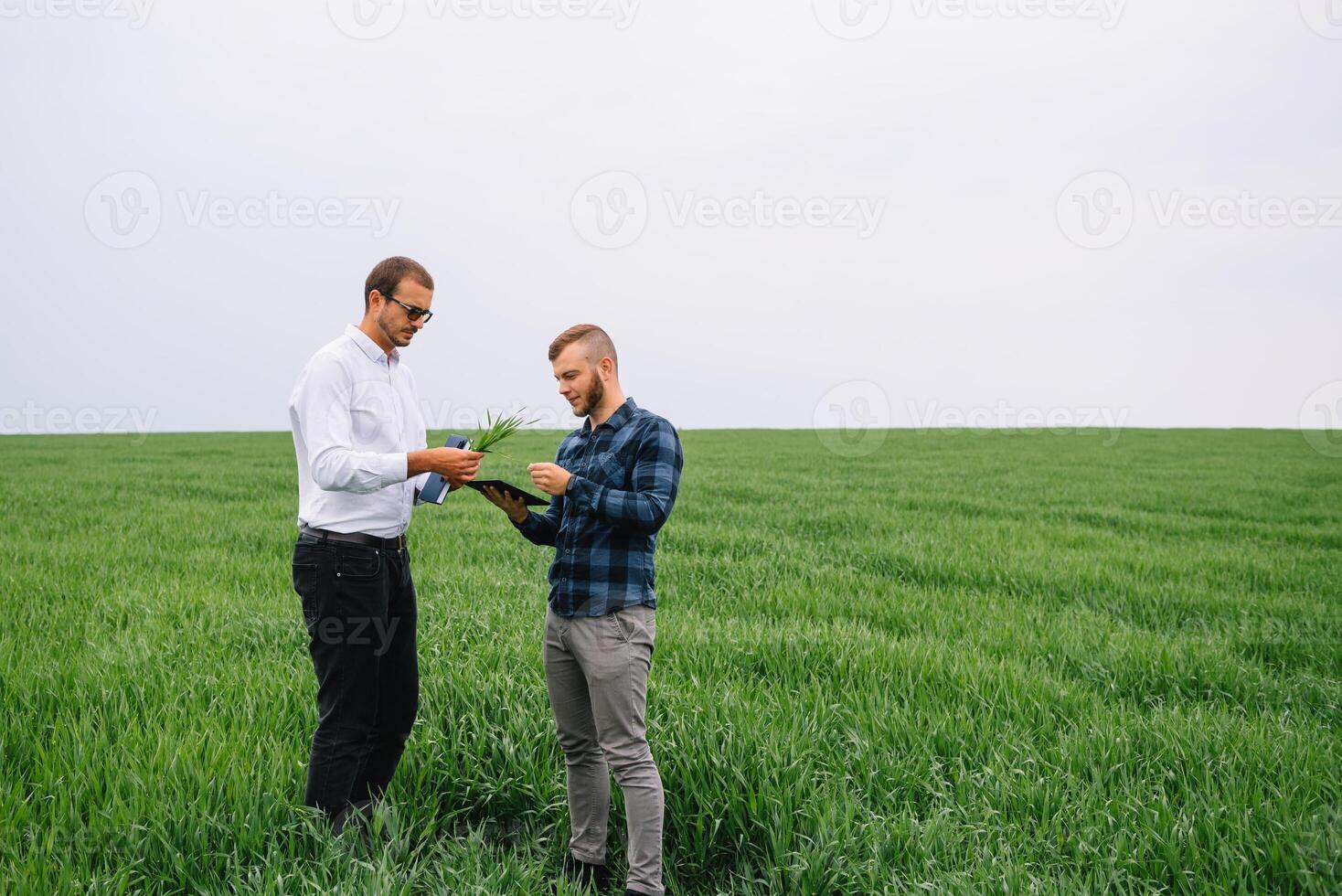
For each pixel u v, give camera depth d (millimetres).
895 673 5496
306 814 3502
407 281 3570
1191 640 6492
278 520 12039
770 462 25562
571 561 3406
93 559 8961
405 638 3850
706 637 6137
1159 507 15469
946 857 3443
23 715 4453
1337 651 6332
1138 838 3496
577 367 3496
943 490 17594
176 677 5059
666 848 3775
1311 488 18438
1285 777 4020
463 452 3490
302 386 3496
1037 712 4906
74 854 3262
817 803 3723
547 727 4379
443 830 3963
